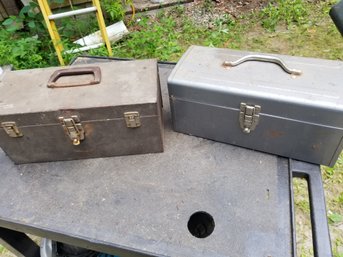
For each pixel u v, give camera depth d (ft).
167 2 9.50
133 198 2.44
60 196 2.50
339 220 4.35
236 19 9.06
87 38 7.83
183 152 2.79
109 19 8.67
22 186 2.60
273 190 2.43
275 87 2.31
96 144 2.65
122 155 2.80
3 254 4.33
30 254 3.39
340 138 2.25
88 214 2.36
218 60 2.68
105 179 2.61
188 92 2.52
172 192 2.47
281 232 2.16
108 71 2.71
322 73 2.40
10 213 2.40
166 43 7.98
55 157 2.75
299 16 8.84
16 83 2.65
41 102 2.41
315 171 2.51
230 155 2.73
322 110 2.14
